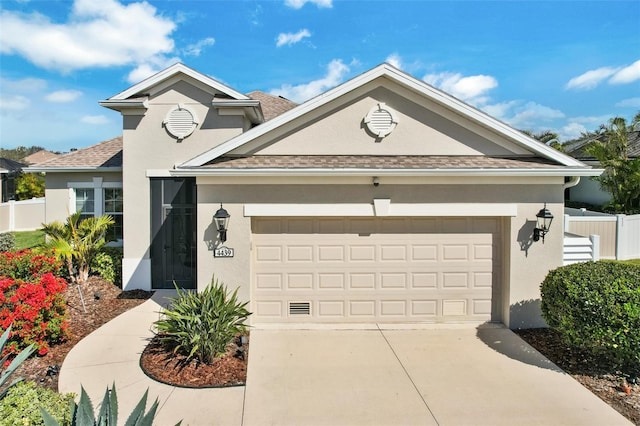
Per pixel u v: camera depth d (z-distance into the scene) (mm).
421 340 8914
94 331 9312
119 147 17234
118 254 13906
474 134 10055
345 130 10016
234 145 9633
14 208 26703
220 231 9188
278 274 9695
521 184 9406
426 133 10055
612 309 6762
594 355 7871
